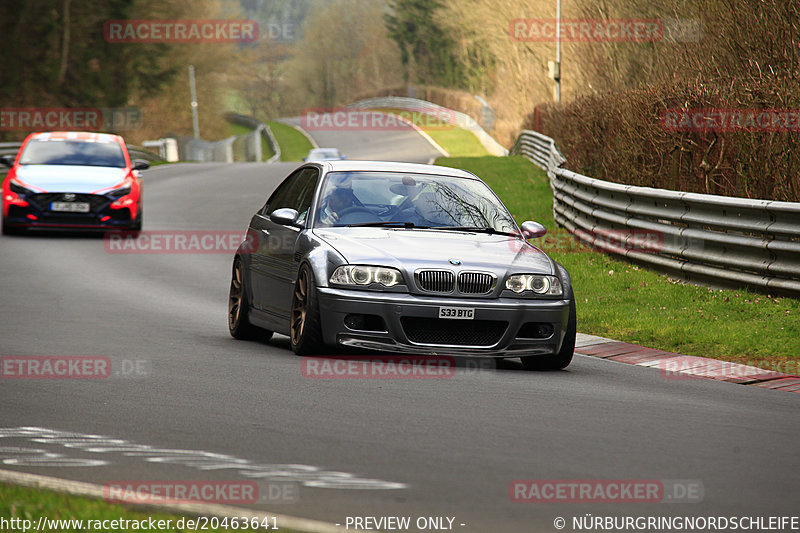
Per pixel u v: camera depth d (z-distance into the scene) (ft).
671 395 84.43
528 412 74.74
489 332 92.02
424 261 92.07
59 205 210.18
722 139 177.58
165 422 69.41
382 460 59.98
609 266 166.71
